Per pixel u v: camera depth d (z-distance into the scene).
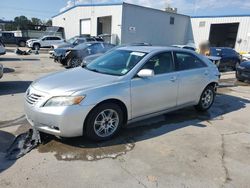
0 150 3.64
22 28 45.56
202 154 3.78
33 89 3.83
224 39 31.81
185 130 4.69
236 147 4.09
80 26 32.31
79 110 3.56
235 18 26.83
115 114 4.04
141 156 3.62
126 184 2.96
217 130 4.79
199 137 4.40
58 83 3.86
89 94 3.65
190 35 31.56
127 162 3.44
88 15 30.20
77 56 12.74
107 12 26.72
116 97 3.91
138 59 4.43
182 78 4.97
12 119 4.95
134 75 4.20
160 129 4.66
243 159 3.70
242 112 6.13
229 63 15.52
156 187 2.93
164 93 4.65
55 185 2.88
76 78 4.09
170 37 29.95
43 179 2.98
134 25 25.94
